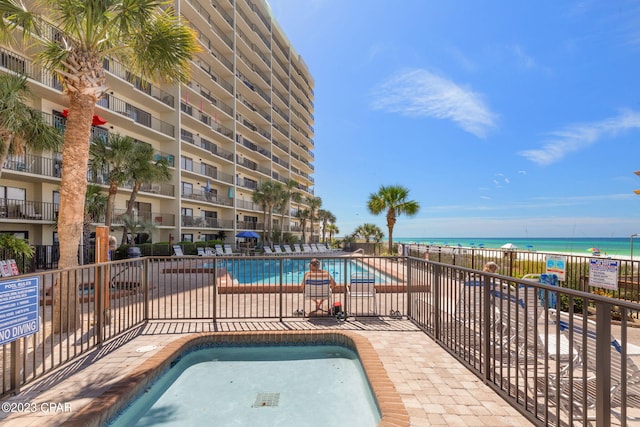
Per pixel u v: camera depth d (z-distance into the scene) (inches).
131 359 138.8
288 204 1737.2
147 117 908.0
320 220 2133.4
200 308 238.7
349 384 134.6
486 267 179.6
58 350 151.9
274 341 177.5
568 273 313.0
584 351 71.7
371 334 176.9
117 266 214.2
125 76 809.5
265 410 114.0
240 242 1307.8
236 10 1326.3
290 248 1334.9
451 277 150.4
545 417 87.8
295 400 121.3
